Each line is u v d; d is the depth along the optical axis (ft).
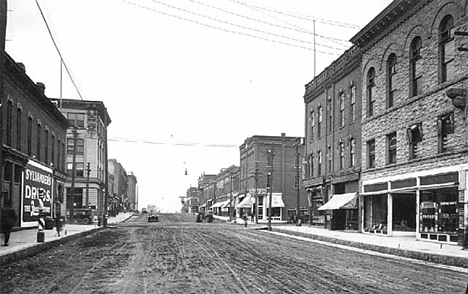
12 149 94.27
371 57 110.63
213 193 401.49
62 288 37.01
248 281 40.37
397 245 75.66
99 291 35.63
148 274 44.55
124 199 440.45
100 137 245.65
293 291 35.73
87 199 202.80
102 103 237.25
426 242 83.25
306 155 160.97
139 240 93.09
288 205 239.50
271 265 52.39
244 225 190.19
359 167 115.85
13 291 35.78
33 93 114.73
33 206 115.34
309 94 157.58
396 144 98.78
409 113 93.40
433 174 83.56
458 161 77.10
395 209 101.35
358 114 118.42
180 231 131.85
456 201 78.33
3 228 66.74
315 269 49.29
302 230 130.11
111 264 52.65
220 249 72.84
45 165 127.13
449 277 45.21
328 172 140.46
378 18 103.50
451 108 80.02
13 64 94.17
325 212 140.56
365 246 79.46
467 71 75.92
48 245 73.97
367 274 46.01
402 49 96.73
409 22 94.32
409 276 45.29
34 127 119.14
